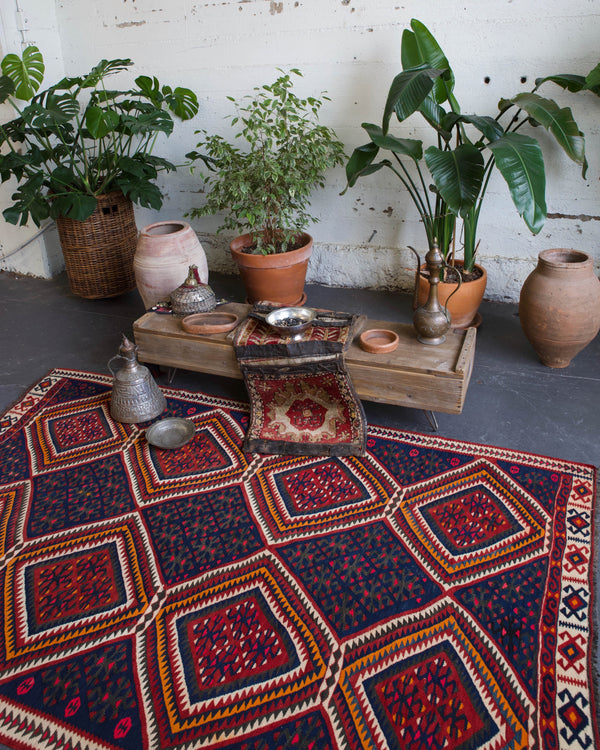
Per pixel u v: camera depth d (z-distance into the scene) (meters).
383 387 2.15
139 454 2.22
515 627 1.50
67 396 2.60
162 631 1.55
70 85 3.20
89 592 1.67
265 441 2.21
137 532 1.87
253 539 1.82
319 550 1.77
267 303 2.49
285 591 1.64
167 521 1.90
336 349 2.13
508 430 2.24
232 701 1.38
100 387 2.65
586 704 1.33
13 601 1.66
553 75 2.68
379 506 1.92
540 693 1.35
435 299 2.12
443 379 2.04
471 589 1.61
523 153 2.23
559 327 2.44
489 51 2.79
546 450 2.13
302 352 2.15
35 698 1.40
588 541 1.74
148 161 3.32
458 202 2.29
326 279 3.63
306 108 3.22
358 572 1.69
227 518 1.90
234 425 2.36
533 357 2.74
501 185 3.01
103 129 2.92
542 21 2.66
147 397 2.38
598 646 1.45
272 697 1.38
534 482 1.97
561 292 2.39
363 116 3.14
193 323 2.46
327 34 3.02
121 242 3.47
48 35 3.54
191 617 1.58
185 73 3.42
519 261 3.16
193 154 3.19
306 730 1.31
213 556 1.77
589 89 2.53
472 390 2.50
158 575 1.71
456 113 2.50
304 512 1.91
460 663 1.42
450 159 2.34
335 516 1.89
